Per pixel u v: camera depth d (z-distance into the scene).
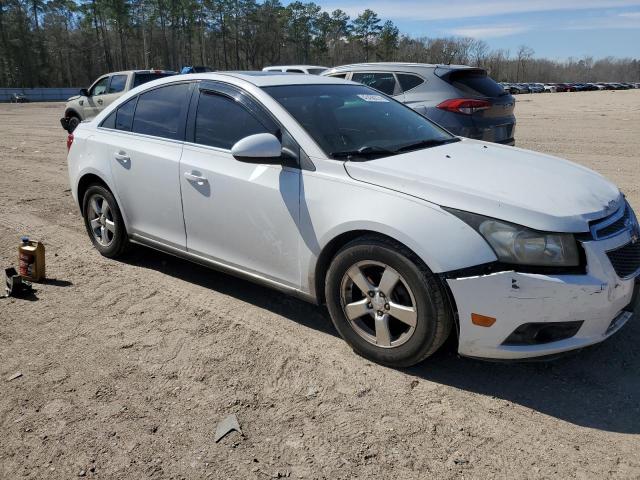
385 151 3.61
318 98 4.02
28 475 2.51
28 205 7.34
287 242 3.56
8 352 3.54
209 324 3.87
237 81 4.04
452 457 2.56
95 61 94.81
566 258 2.76
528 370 3.24
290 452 2.61
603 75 144.88
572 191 3.09
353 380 3.16
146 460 2.58
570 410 2.88
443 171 3.23
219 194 3.88
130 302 4.25
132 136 4.68
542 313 2.78
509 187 3.04
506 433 2.71
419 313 3.00
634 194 7.23
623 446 2.61
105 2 87.06
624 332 3.63
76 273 4.86
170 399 3.03
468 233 2.86
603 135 13.94
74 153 5.21
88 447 2.67
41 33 88.12
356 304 3.30
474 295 2.83
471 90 7.61
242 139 3.71
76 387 3.15
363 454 2.59
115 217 4.92
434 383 3.13
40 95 64.56
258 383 3.16
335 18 99.62
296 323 3.87
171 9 89.94
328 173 3.37
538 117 20.41
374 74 8.40
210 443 2.69
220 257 4.05
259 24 96.25
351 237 3.29
